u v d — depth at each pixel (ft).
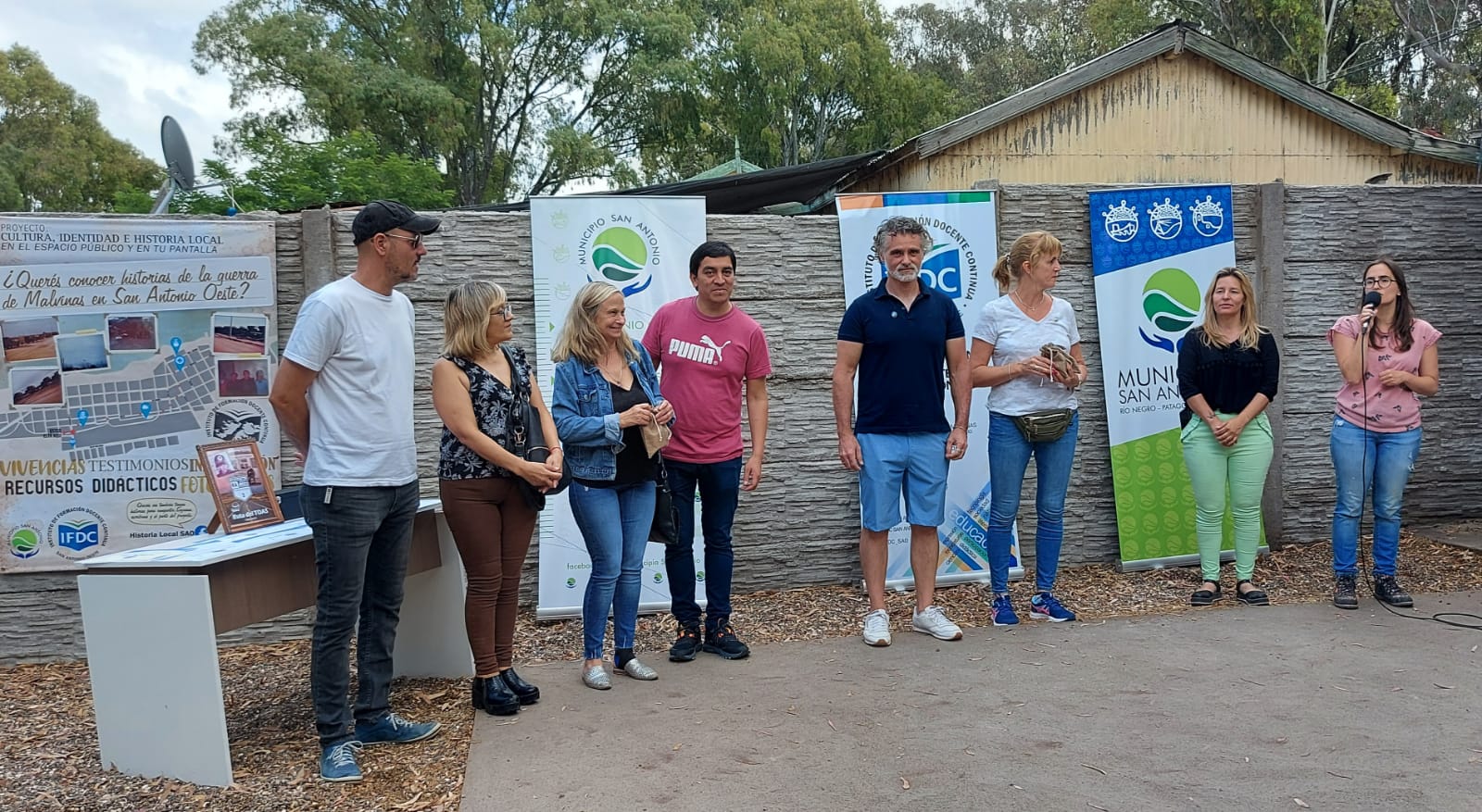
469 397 11.60
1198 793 9.68
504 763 10.63
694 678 13.47
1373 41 78.74
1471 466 20.35
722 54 104.47
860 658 14.15
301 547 11.80
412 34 96.94
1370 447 16.14
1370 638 14.49
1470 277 19.98
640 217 17.15
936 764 10.43
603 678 13.07
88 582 10.46
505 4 101.71
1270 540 19.36
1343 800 9.47
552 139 100.42
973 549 18.26
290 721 12.36
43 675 14.89
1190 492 18.89
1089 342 18.80
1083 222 18.74
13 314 15.12
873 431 14.79
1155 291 18.75
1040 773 10.17
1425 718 11.43
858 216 17.67
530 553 16.93
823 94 111.86
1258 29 79.56
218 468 11.41
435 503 13.58
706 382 13.96
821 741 11.09
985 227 18.20
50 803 9.89
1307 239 19.35
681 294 17.29
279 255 16.06
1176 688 12.59
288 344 10.27
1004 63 115.85
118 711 10.53
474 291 11.75
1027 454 15.71
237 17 93.91
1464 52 72.23
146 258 15.48
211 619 10.24
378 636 11.43
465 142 101.45
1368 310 15.78
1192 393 16.43
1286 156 42.47
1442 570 17.94
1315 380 19.49
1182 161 41.83
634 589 13.55
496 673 12.34
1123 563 18.63
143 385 15.56
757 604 17.10
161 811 9.73
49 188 119.24
